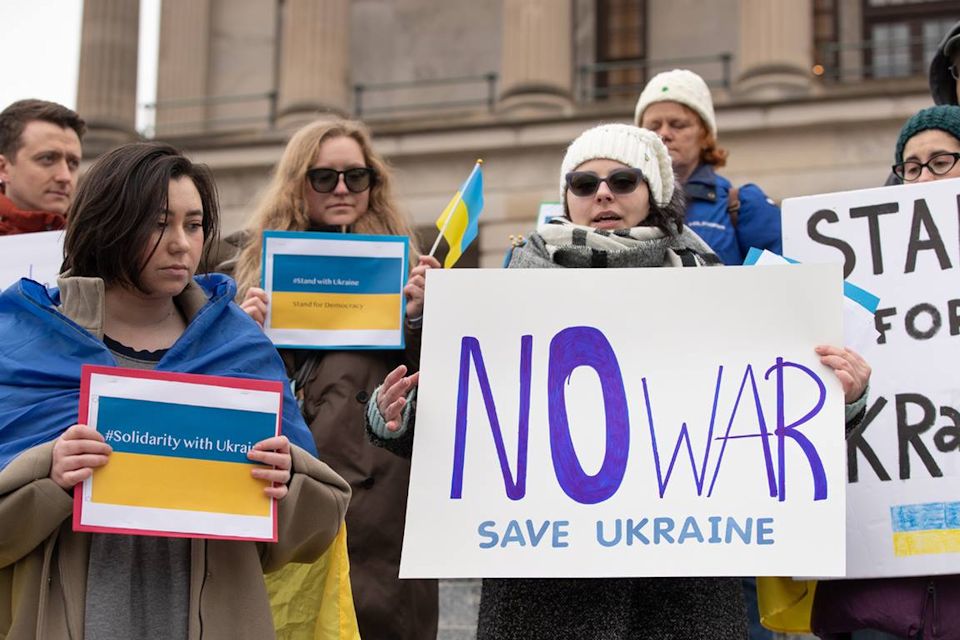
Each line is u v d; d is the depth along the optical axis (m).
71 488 6.45
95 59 39.09
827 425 7.36
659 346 7.53
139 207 6.80
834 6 37.66
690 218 10.61
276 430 6.79
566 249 7.78
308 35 37.78
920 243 8.61
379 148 34.88
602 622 7.27
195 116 40.47
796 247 8.83
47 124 10.33
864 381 7.46
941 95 10.31
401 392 7.48
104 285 6.91
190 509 6.59
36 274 9.37
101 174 6.90
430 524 7.29
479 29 40.19
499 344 7.55
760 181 33.00
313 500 6.93
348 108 38.81
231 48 41.28
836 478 7.28
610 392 7.48
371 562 8.80
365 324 9.04
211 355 6.98
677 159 10.82
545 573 7.19
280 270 9.10
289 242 9.13
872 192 8.76
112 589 6.56
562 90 36.03
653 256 7.85
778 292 7.54
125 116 39.12
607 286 7.61
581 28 39.00
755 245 10.60
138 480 6.54
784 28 34.38
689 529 7.25
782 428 7.38
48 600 6.50
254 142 35.59
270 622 6.79
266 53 41.06
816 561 7.16
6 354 6.72
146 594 6.64
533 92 35.78
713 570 7.17
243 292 9.30
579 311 7.58
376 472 8.88
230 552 6.82
